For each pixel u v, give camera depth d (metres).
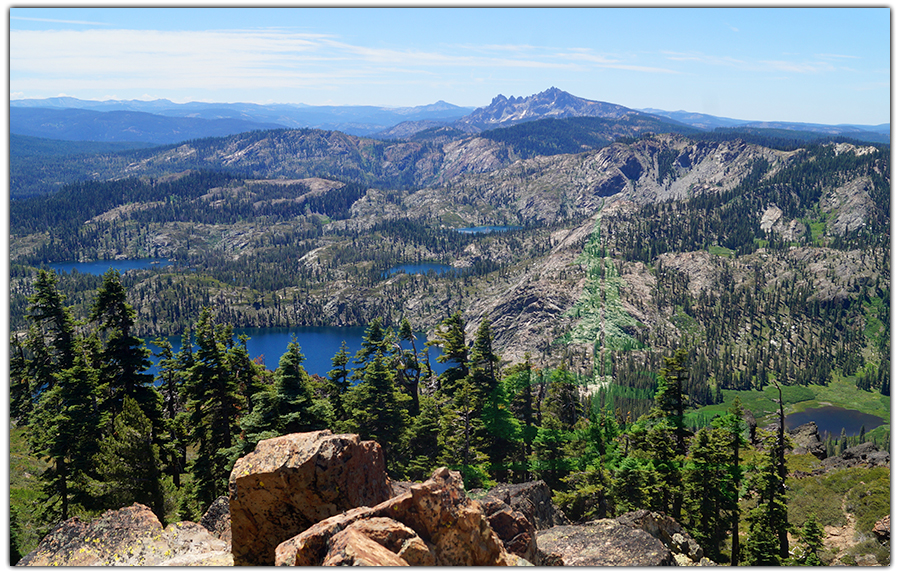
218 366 48.06
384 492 19.69
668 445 52.78
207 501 45.31
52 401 47.22
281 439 19.77
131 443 41.25
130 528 21.00
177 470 49.75
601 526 27.28
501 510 21.72
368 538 14.78
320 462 18.75
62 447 43.09
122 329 50.09
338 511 18.36
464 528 16.30
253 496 18.62
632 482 53.03
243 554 18.69
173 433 51.75
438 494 16.52
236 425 49.97
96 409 47.94
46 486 42.50
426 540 15.98
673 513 53.62
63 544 20.05
